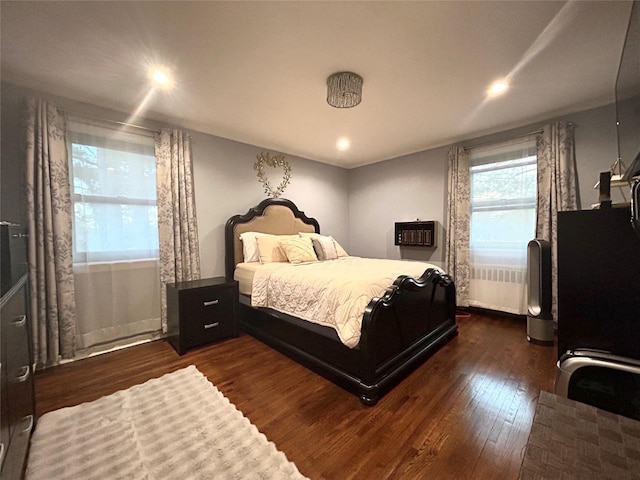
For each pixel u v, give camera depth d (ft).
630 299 4.46
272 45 5.78
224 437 4.67
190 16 4.96
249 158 11.98
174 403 5.63
